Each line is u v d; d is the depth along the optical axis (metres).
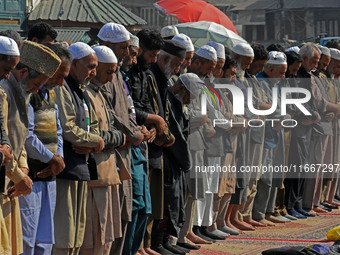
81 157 7.59
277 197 13.28
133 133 8.57
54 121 7.22
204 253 10.09
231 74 11.29
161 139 9.32
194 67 10.84
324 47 14.06
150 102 9.41
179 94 10.09
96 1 34.44
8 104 6.65
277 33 60.12
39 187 7.12
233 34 19.89
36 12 32.69
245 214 12.48
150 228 9.55
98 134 7.86
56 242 7.47
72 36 31.78
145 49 9.23
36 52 6.74
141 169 8.98
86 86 8.12
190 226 10.56
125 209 8.63
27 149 7.00
